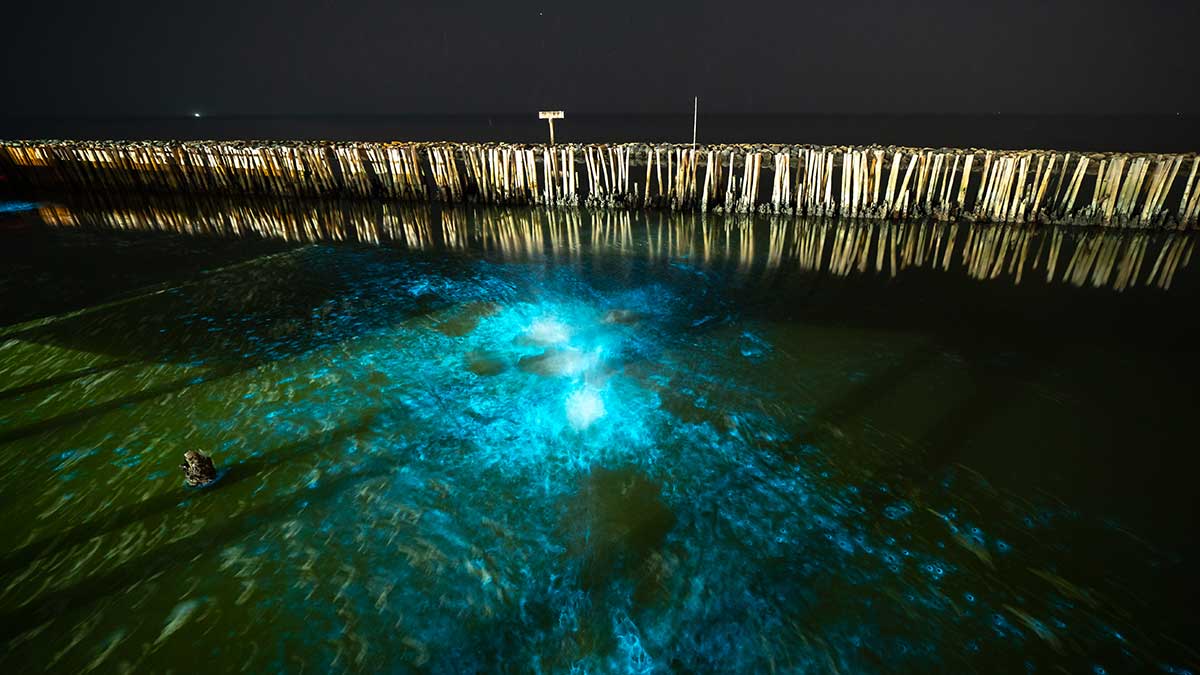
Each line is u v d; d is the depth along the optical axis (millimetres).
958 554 4891
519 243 15062
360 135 57969
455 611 4398
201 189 22172
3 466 5965
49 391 7426
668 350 8617
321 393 7410
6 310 10359
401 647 4121
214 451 6238
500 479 5836
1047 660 4008
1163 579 4633
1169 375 7770
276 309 10273
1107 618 4316
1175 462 5988
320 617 4348
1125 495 5539
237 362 8242
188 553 4910
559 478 5852
